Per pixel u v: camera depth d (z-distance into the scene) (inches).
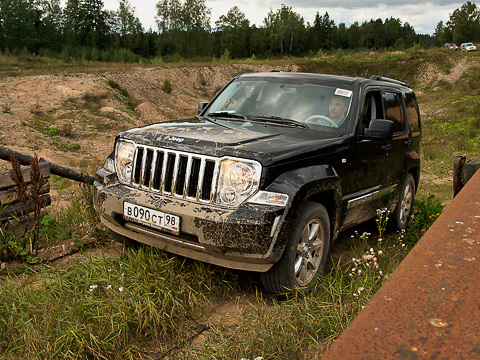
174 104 1200.2
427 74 1887.3
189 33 3348.9
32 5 2987.2
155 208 119.3
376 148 163.5
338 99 158.9
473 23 4227.4
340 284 119.8
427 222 202.7
